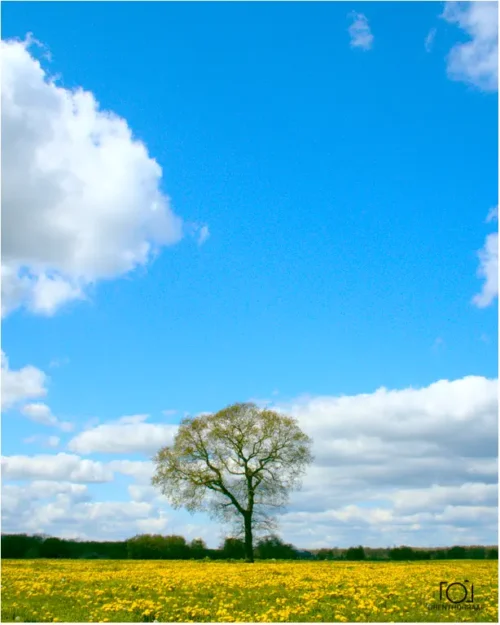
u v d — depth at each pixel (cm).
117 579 2056
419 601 1447
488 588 1695
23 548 3944
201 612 1274
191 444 4638
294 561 4091
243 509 4506
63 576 2203
